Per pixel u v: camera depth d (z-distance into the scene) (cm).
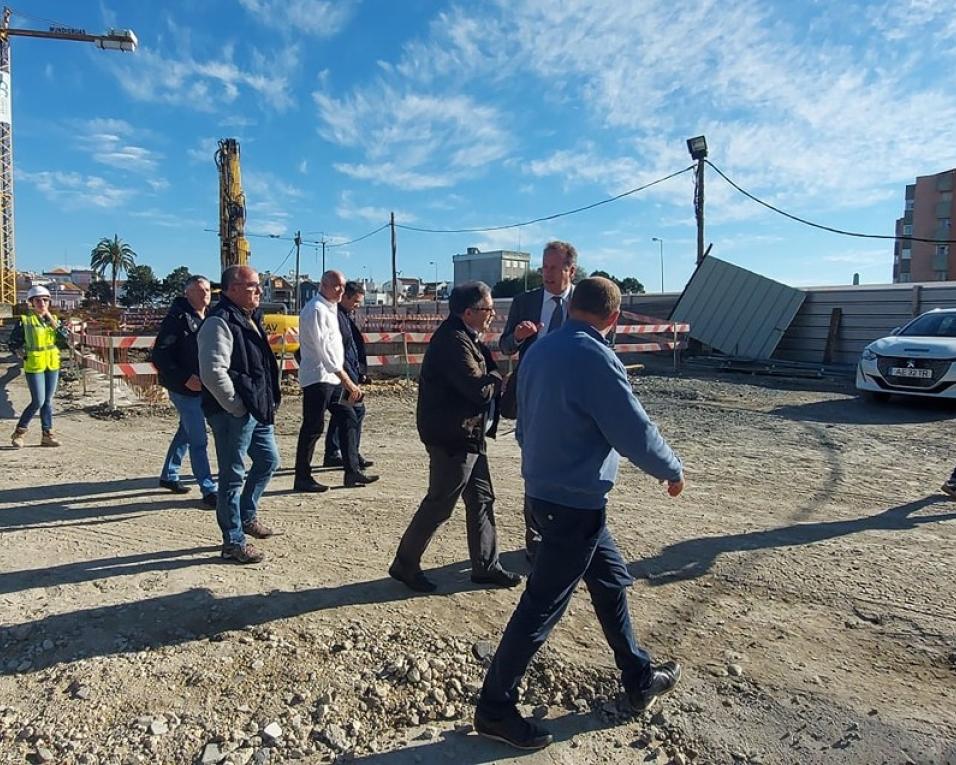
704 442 809
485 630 353
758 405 1107
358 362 680
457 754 267
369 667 319
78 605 374
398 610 373
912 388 1036
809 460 714
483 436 386
